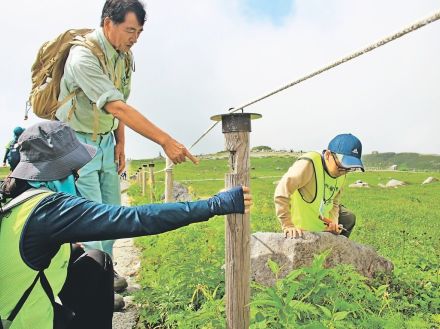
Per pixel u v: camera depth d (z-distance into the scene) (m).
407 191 19.23
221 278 3.93
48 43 3.86
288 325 2.60
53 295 2.09
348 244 4.29
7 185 2.14
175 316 3.21
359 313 3.17
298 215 4.43
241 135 2.62
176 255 4.90
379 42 1.64
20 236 1.96
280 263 4.13
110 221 2.01
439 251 5.79
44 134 2.19
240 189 2.30
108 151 4.37
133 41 3.84
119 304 4.00
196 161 3.01
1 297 1.97
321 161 4.27
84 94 3.93
